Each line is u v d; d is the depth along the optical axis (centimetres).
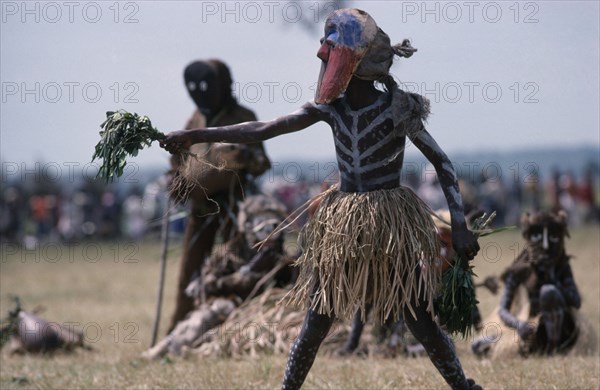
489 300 3041
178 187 1655
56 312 3472
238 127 1558
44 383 2008
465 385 1573
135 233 7206
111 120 1525
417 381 1870
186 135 1538
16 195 7981
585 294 3312
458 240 1533
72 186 8088
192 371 2050
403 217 1533
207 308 2447
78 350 2614
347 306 1532
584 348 2275
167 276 4931
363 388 1844
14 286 4656
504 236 6300
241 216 2489
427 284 1532
